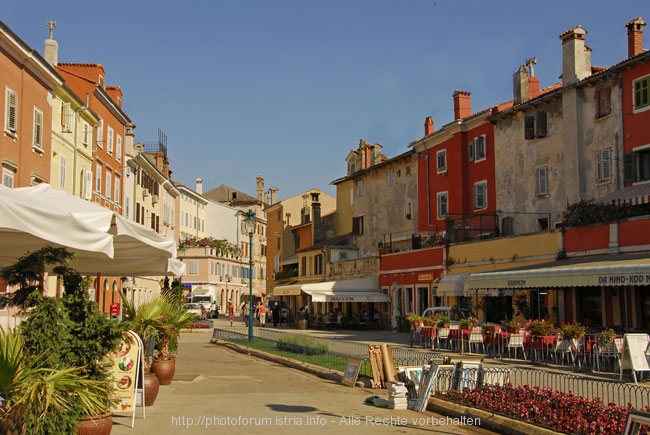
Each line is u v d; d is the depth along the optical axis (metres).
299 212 76.50
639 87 29.11
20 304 8.39
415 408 12.67
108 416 8.54
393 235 51.19
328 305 56.34
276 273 71.19
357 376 16.28
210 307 74.94
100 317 9.04
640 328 23.78
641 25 32.69
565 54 33.50
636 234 24.30
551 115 34.88
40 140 30.22
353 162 60.22
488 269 33.41
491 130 39.56
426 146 45.91
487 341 23.39
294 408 12.65
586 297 27.03
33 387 7.12
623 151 29.83
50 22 41.22
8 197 8.23
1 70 26.12
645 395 13.98
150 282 65.31
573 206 28.00
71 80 40.25
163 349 15.90
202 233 95.38
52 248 8.80
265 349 25.78
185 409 12.30
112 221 11.59
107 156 44.28
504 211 38.09
